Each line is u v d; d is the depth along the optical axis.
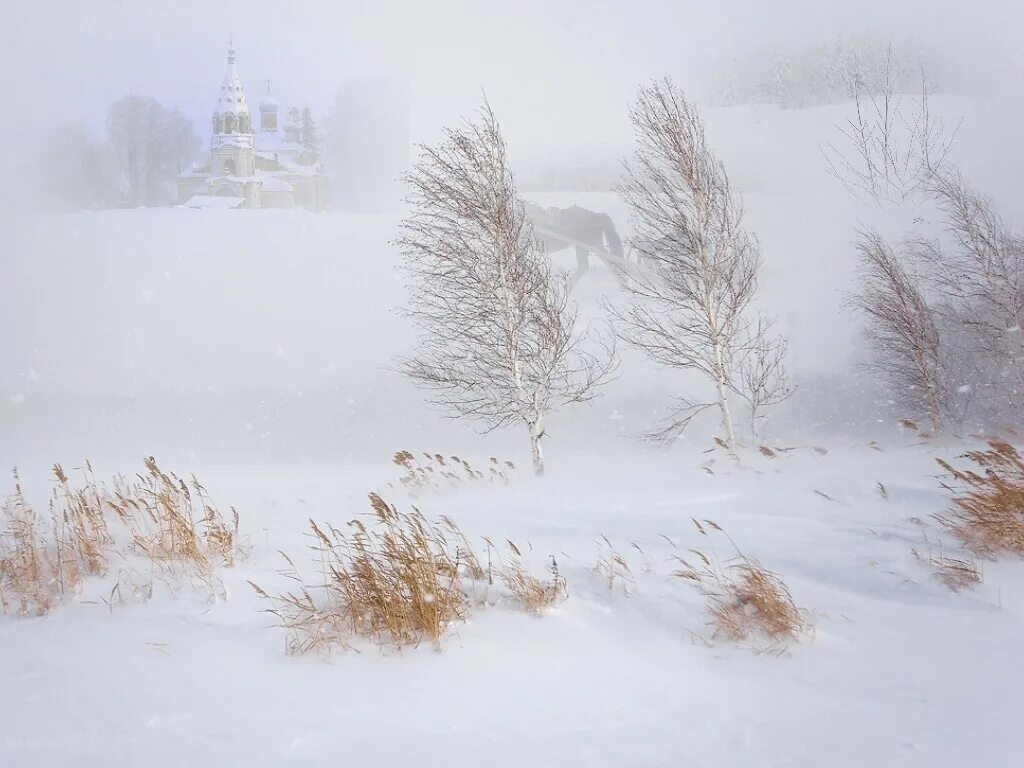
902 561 8.19
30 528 8.02
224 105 125.38
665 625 6.57
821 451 17.20
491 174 17.66
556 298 18.47
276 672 5.18
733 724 4.65
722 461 16.17
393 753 4.08
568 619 6.57
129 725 4.30
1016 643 6.06
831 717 4.78
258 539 9.23
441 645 5.79
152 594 6.78
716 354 19.64
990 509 9.02
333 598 6.54
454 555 8.10
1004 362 20.50
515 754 4.14
